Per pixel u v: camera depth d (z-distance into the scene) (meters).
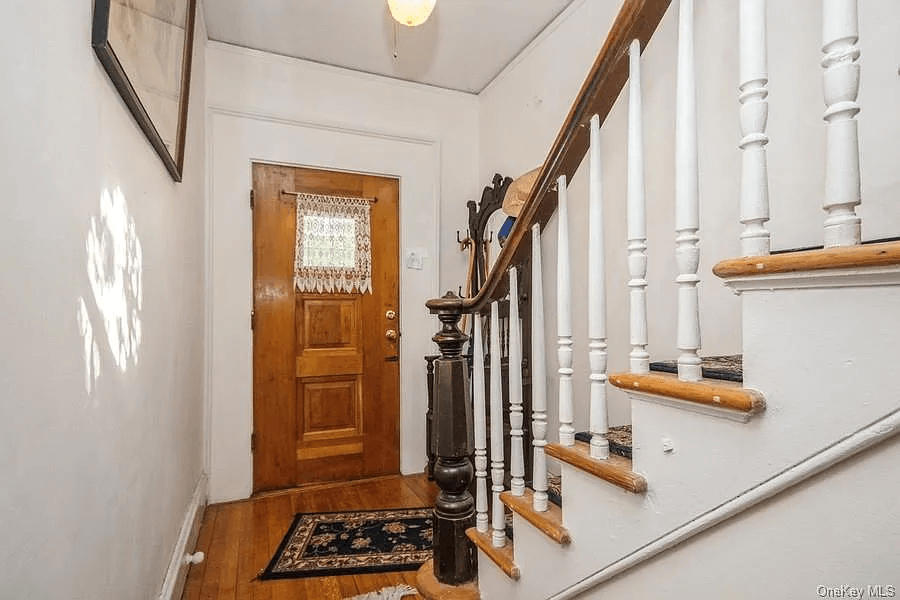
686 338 0.84
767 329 0.70
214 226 2.82
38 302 0.68
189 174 2.21
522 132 3.03
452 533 1.62
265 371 2.93
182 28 1.73
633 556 0.95
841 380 0.61
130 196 1.17
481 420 1.60
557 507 1.30
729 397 0.71
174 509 1.77
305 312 3.05
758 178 0.71
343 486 3.02
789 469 0.67
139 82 1.19
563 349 1.19
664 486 0.88
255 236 2.93
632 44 0.97
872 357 0.58
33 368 0.67
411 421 3.27
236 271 2.87
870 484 0.59
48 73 0.72
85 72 0.87
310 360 3.04
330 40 2.88
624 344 2.17
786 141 1.51
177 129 1.71
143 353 1.30
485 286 1.51
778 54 1.54
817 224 1.43
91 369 0.90
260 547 2.21
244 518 2.53
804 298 0.65
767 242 0.72
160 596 1.49
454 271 3.46
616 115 2.22
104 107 0.98
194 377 2.37
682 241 0.85
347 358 3.12
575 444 1.20
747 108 0.72
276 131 2.98
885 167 1.25
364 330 3.18
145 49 1.24
